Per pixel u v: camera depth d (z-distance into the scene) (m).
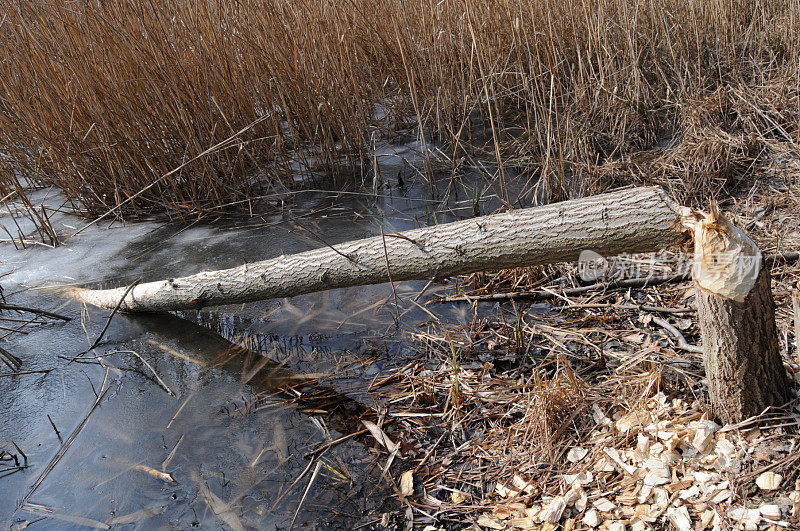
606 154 4.48
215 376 2.90
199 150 4.49
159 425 2.62
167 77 4.39
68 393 2.88
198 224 4.58
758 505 1.75
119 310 3.50
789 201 3.43
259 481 2.28
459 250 2.51
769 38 5.65
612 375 2.43
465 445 2.29
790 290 2.66
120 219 4.77
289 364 2.92
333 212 4.50
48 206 5.07
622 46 5.41
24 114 4.40
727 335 1.90
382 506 2.11
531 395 2.38
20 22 4.21
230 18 4.61
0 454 2.53
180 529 2.11
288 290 2.94
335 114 4.98
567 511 1.91
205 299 3.14
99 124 4.45
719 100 4.58
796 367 2.20
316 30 4.82
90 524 2.17
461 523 1.99
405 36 5.43
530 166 4.57
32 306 3.64
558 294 3.10
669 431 2.03
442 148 5.28
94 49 4.28
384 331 3.06
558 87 5.11
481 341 2.85
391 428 2.45
